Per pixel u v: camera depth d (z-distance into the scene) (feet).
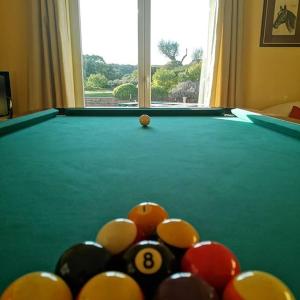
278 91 11.00
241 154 3.75
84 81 11.12
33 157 3.54
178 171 3.04
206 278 1.13
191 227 1.46
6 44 10.23
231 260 1.19
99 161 3.39
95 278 1.07
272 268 1.48
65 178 2.79
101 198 2.31
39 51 9.82
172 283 1.03
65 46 9.99
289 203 2.26
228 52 10.19
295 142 4.44
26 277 1.07
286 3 10.30
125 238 1.35
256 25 10.48
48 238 1.72
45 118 6.32
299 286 1.34
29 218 1.98
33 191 2.46
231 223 1.93
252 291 1.01
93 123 6.08
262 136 4.88
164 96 11.40
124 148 4.02
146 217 1.53
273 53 10.71
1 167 3.13
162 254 1.20
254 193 2.46
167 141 4.49
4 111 9.43
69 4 10.02
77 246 1.25
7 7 10.00
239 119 6.77
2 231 1.81
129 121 6.40
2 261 1.51
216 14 10.13
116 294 1.00
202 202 2.26
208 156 3.64
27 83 10.41
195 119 6.77
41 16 9.64
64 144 4.23
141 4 10.49
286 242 1.71
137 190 2.49
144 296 1.10
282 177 2.87
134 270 1.15
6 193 2.42
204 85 11.07
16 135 4.82
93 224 1.89
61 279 1.11
